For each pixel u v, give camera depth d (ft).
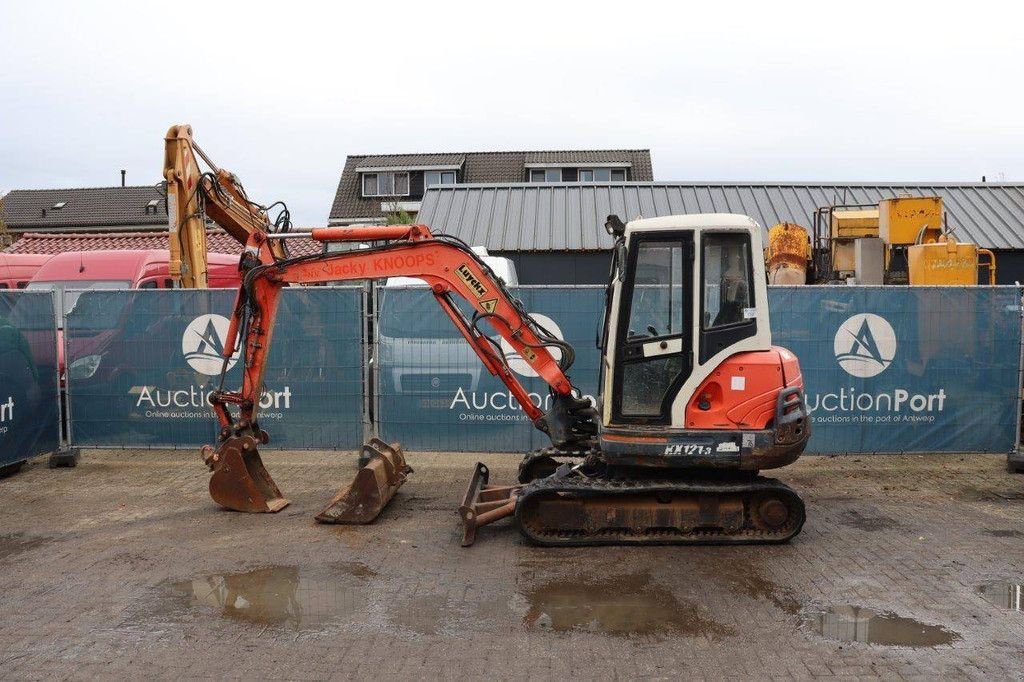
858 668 14.30
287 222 25.68
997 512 24.08
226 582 18.76
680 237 20.67
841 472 29.25
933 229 39.24
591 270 59.00
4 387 28.37
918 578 18.61
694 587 18.16
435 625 16.29
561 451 24.75
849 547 20.84
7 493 27.04
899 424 29.89
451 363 30.27
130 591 18.26
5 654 15.17
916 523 22.98
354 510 23.21
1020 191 62.49
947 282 35.68
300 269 23.66
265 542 21.66
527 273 59.31
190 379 30.99
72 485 28.09
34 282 46.03
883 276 40.04
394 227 23.31
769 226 59.72
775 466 20.86
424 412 30.48
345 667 14.55
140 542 21.75
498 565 19.75
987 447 29.84
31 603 17.62
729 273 20.77
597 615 16.69
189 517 24.13
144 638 15.81
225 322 30.73
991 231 57.88
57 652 15.23
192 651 15.24
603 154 134.51
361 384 30.45
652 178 130.62
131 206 140.46
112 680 14.14
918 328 29.60
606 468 22.15
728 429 20.67
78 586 18.58
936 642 15.30
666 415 20.93
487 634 15.84
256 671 14.42
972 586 18.12
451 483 28.09
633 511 20.99
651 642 15.42
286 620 16.60
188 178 31.76
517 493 22.29
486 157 135.33
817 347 29.68
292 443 30.76
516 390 23.76
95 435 31.27
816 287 29.53
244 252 24.02
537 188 64.69
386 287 30.30
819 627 16.01
